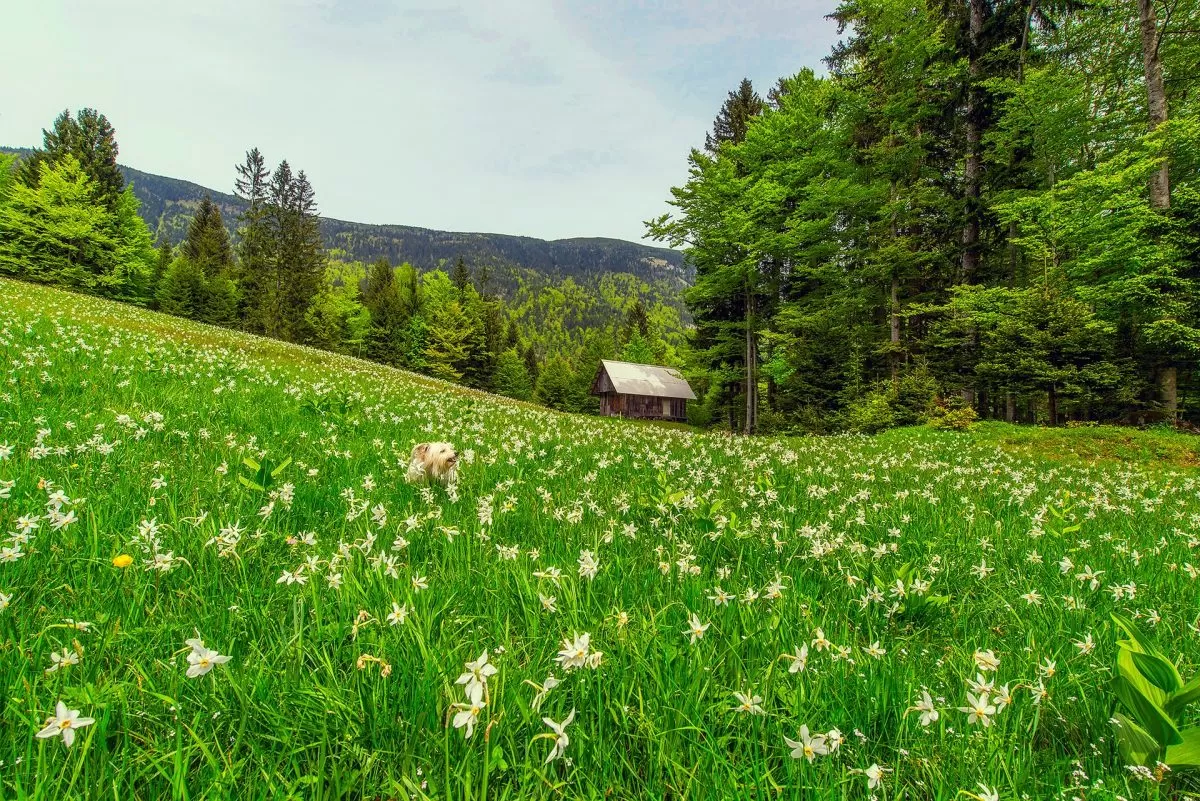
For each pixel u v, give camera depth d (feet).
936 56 100.42
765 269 131.85
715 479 25.54
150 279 220.84
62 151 211.00
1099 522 22.91
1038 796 6.01
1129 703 6.81
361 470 22.30
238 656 7.55
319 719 6.52
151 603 9.20
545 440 37.32
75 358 35.78
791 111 117.80
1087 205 72.13
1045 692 7.95
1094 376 69.15
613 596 11.02
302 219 322.75
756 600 11.34
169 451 19.86
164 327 91.97
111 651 7.52
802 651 7.36
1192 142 71.56
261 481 15.75
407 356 296.30
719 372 148.25
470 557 12.48
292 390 42.19
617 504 19.30
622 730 6.94
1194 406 82.43
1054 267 80.33
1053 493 30.99
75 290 184.34
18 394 23.97
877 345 111.45
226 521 13.00
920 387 88.53
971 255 98.94
